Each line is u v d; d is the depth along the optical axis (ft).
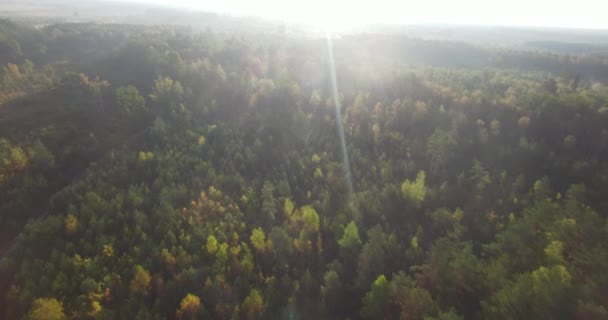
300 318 133.59
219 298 134.21
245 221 183.73
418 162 234.79
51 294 133.39
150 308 134.31
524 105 263.49
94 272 143.43
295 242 163.94
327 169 230.27
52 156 231.50
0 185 206.28
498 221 168.66
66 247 156.46
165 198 192.24
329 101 306.96
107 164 229.86
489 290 117.39
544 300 96.63
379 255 149.18
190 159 232.94
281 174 226.38
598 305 92.27
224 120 301.22
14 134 255.29
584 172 195.52
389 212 187.73
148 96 317.83
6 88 328.90
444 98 302.86
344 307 138.00
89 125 280.31
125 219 175.94
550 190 184.96
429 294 119.85
